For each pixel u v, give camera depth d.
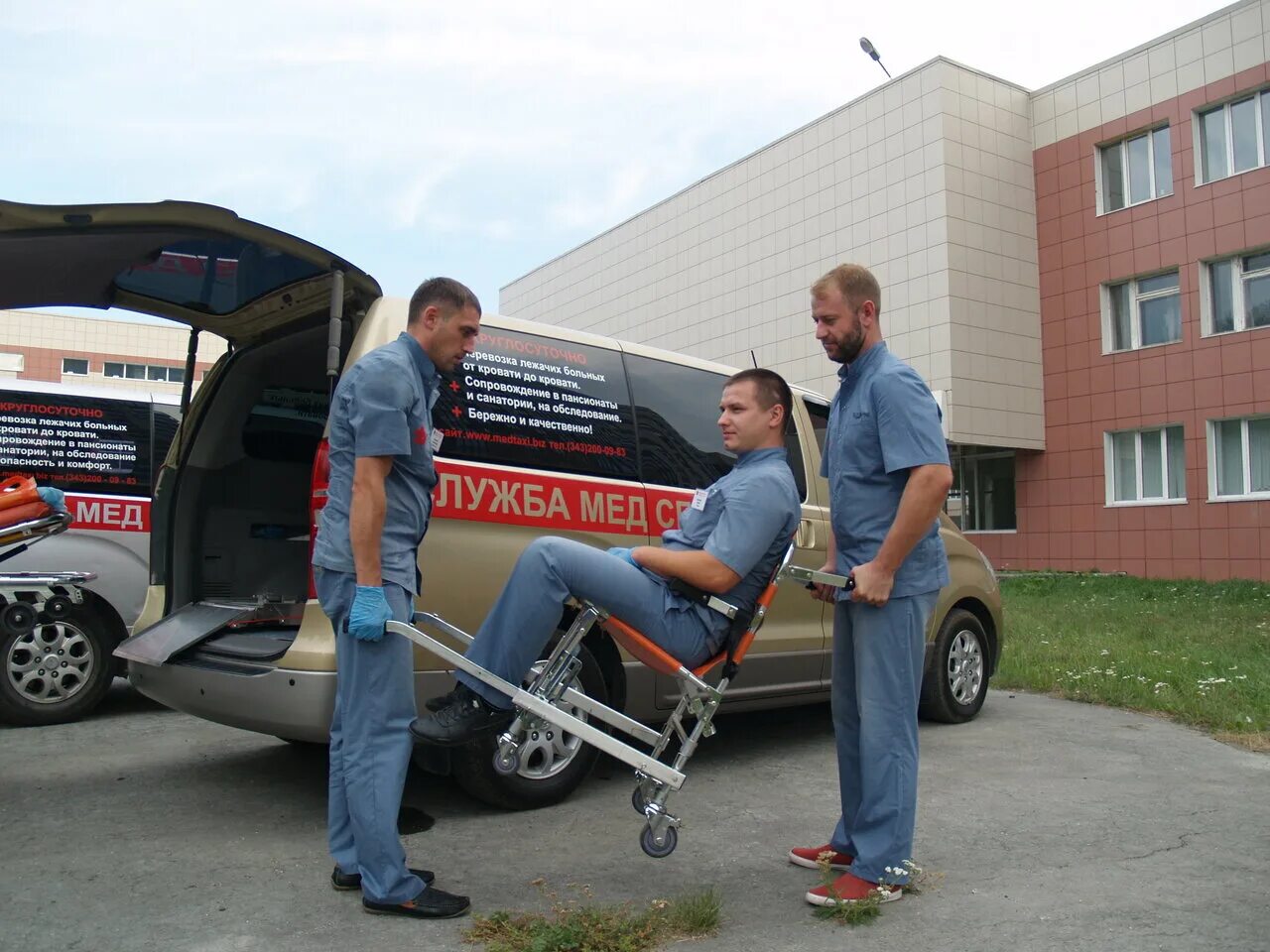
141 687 4.52
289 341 4.99
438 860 3.66
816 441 5.98
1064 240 21.80
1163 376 20.06
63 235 3.67
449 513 4.11
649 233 30.19
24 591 5.99
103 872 3.49
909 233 21.81
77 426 6.38
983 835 4.00
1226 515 18.98
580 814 4.27
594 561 3.11
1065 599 14.88
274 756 5.23
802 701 5.67
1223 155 19.41
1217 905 3.22
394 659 3.14
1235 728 5.93
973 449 23.36
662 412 5.09
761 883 3.47
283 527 5.37
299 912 3.13
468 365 4.32
